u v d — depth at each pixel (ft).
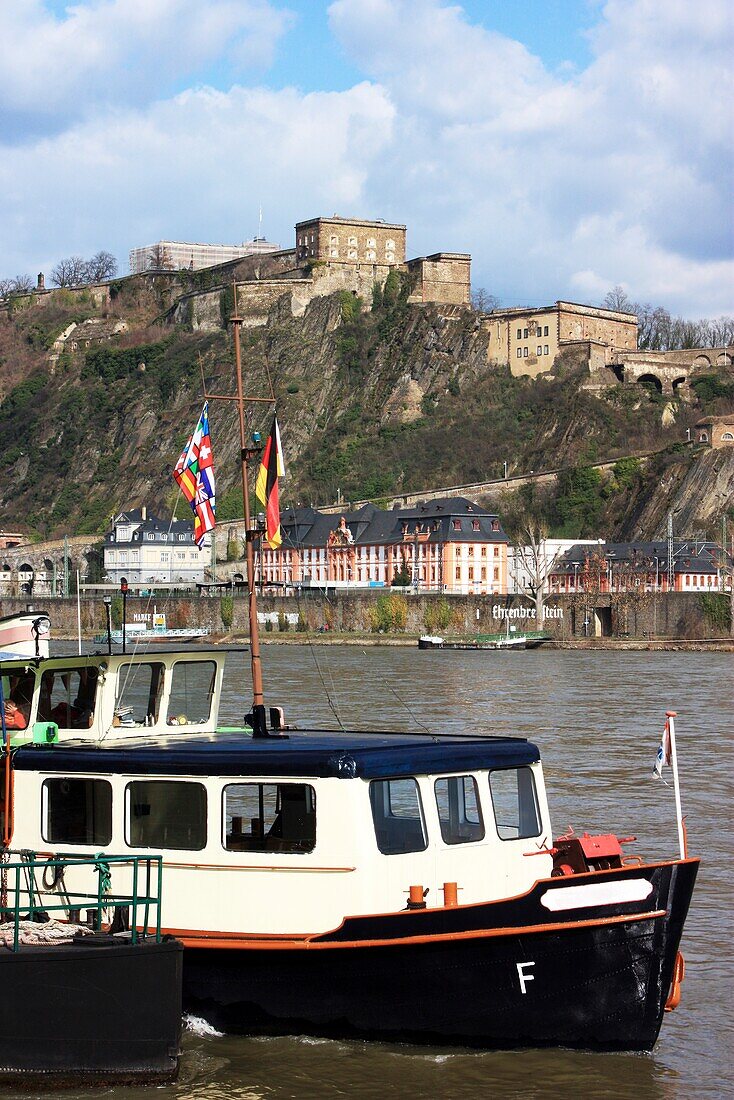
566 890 143.74
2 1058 136.26
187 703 177.06
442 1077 141.90
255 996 149.38
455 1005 143.95
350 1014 146.92
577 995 144.15
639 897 145.59
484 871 153.79
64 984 136.05
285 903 148.56
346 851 146.51
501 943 142.51
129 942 139.95
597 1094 139.44
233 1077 141.18
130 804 155.22
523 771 159.63
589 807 294.66
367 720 454.81
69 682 171.73
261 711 173.17
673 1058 150.00
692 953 188.14
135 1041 137.69
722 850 250.16
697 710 517.14
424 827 150.41
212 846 150.92
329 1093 138.21
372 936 144.56
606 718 483.10
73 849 157.69
